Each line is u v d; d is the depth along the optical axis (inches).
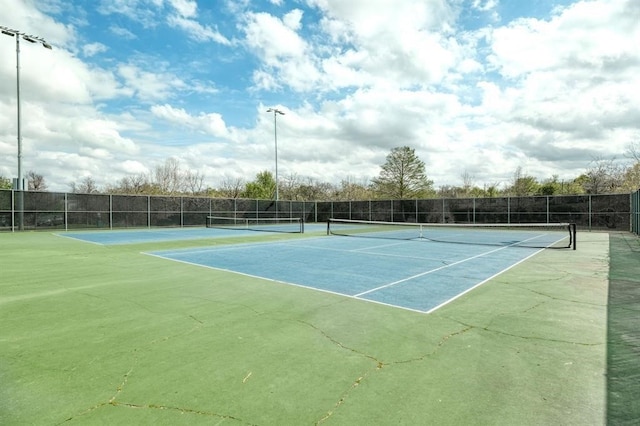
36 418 89.4
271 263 348.5
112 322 166.9
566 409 93.1
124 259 374.3
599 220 834.2
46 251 441.1
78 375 113.3
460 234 783.1
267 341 143.0
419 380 109.7
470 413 91.5
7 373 115.0
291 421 88.0
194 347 136.6
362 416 90.1
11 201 761.6
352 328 159.2
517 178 1514.5
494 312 182.9
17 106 792.9
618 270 308.8
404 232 848.3
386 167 1648.6
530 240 623.2
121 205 896.3
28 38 802.2
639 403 95.7
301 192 1854.1
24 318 172.7
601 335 148.2
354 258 386.3
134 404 96.1
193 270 307.7
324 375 113.3
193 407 94.5
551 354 128.9
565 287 241.9
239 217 1119.0
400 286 245.9
